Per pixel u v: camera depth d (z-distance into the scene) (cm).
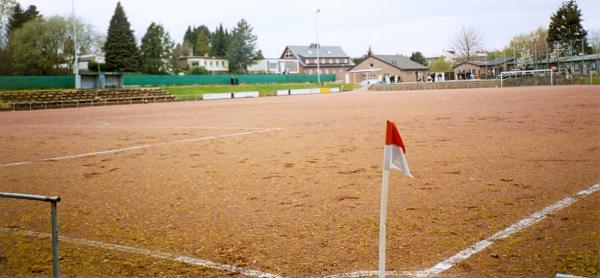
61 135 1816
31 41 6438
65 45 6762
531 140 1205
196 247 512
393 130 370
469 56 9681
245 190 783
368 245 498
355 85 7962
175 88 6306
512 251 464
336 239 521
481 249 473
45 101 4391
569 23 7744
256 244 515
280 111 2830
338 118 2172
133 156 1210
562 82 5528
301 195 736
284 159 1088
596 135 1233
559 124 1516
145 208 686
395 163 371
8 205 726
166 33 8269
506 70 8938
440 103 2944
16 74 6231
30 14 8775
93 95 5025
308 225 577
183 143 1447
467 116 1966
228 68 10300
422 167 922
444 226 551
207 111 3098
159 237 550
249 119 2308
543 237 500
